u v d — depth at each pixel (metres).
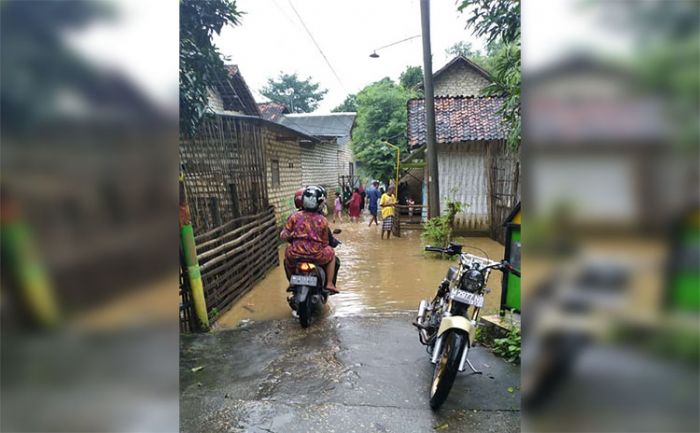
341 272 7.58
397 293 6.20
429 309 3.71
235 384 3.22
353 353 3.81
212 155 5.67
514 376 3.27
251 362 3.63
